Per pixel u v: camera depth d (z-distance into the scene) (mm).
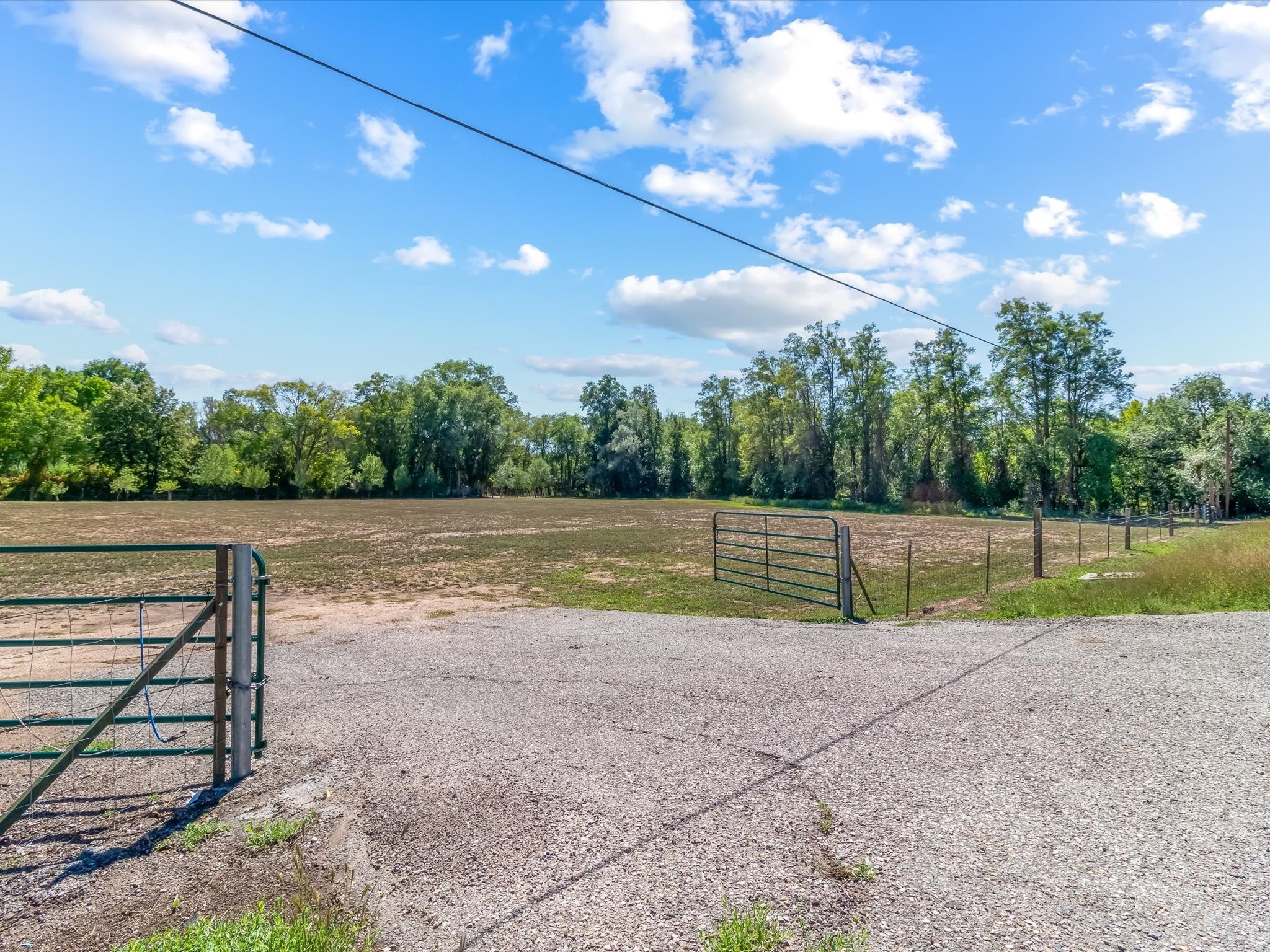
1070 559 20953
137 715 6602
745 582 16391
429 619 11742
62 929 3373
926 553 24266
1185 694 6004
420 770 5043
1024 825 3934
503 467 105188
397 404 100375
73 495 74938
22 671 8461
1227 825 3848
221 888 3674
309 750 5531
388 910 3387
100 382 92000
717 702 6383
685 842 3883
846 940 2984
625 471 100500
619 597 14469
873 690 6555
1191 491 61094
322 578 17672
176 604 13969
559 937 3098
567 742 5496
